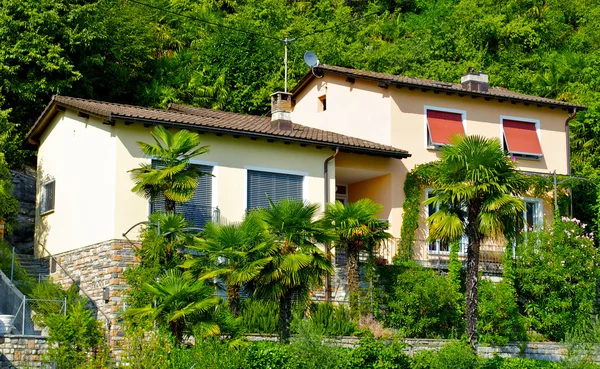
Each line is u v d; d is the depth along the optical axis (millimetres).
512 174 22500
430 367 21938
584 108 33344
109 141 24641
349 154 28984
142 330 18797
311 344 19938
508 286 26844
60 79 32938
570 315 27266
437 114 30875
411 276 25578
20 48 31891
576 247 27766
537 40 49781
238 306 20938
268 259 20391
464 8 50094
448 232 22516
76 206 26359
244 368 19203
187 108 29953
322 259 21438
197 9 47125
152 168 23875
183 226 22672
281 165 26984
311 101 33906
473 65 46594
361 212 24578
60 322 19844
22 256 27922
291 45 42875
